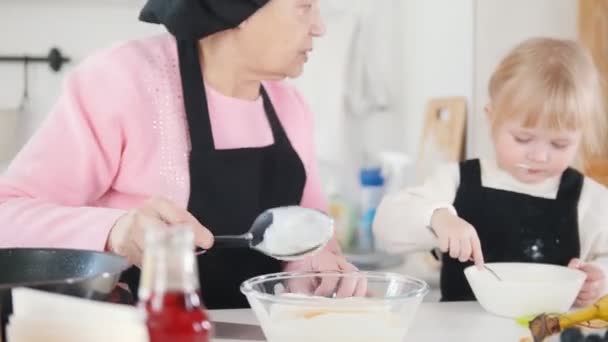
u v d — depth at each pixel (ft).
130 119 4.00
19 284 2.26
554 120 4.65
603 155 5.68
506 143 4.86
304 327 2.74
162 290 1.66
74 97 3.93
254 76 4.28
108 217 3.38
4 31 6.96
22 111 7.02
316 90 7.59
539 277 4.00
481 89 6.66
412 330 3.33
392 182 7.49
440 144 6.99
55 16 7.05
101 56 4.14
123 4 7.15
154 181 4.10
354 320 2.72
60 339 2.01
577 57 4.98
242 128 4.38
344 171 7.85
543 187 5.07
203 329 1.69
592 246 4.96
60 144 3.92
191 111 4.16
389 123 8.03
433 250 5.23
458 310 3.76
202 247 3.07
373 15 7.81
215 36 4.18
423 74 7.54
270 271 4.36
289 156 4.50
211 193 4.17
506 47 6.68
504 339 3.19
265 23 3.96
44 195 3.86
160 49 4.28
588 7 6.37
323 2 7.62
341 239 7.39
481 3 6.61
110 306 2.05
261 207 4.36
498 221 5.01
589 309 3.07
